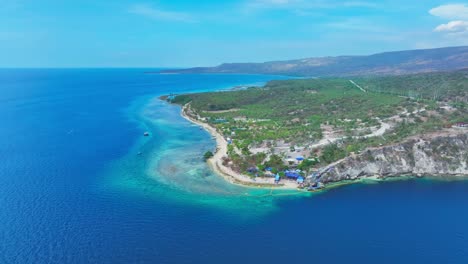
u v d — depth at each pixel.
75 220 86.88
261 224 87.44
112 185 110.38
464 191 109.75
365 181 118.06
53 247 75.31
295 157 130.12
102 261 71.06
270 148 143.38
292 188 110.38
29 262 70.38
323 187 111.88
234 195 105.00
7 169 123.75
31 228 82.62
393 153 126.06
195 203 98.62
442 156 126.56
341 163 119.88
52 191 104.69
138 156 142.50
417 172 123.81
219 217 90.50
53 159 136.38
